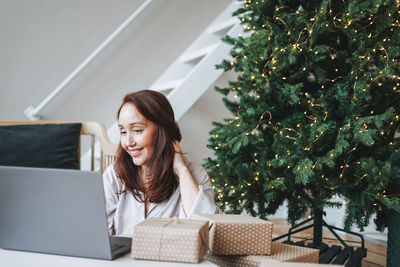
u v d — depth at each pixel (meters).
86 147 2.76
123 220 1.19
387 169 1.61
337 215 2.88
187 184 1.11
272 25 1.74
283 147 1.72
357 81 1.65
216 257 0.93
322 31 1.64
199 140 3.19
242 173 1.84
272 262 0.74
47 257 0.76
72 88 2.76
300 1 1.87
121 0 2.87
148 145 1.11
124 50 2.91
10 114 2.60
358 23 1.71
